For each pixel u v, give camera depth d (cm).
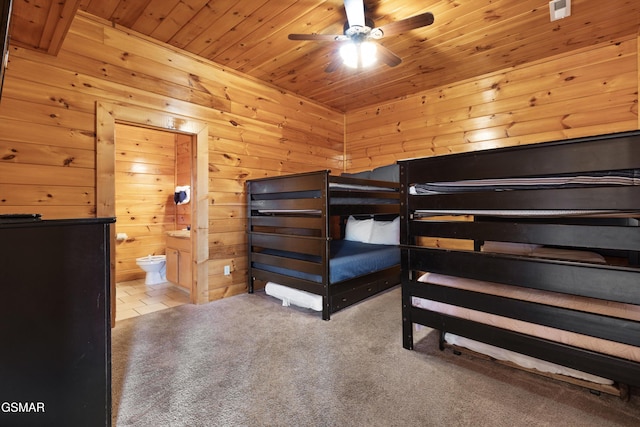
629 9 245
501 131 354
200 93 321
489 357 190
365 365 194
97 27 256
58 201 239
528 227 162
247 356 207
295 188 300
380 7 241
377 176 434
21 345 105
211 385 174
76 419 117
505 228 169
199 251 321
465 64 340
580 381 162
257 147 374
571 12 249
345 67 342
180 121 305
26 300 106
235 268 351
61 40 216
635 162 133
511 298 171
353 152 491
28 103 227
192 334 243
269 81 383
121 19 259
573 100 312
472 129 375
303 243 291
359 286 310
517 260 166
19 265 105
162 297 356
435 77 373
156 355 209
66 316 114
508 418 144
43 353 110
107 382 124
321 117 462
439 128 402
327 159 471
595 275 144
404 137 435
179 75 305
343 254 309
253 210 352
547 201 156
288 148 412
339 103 462
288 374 185
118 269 432
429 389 168
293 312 292
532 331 166
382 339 231
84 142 250
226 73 343
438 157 190
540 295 171
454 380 176
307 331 247
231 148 348
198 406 157
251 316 282
